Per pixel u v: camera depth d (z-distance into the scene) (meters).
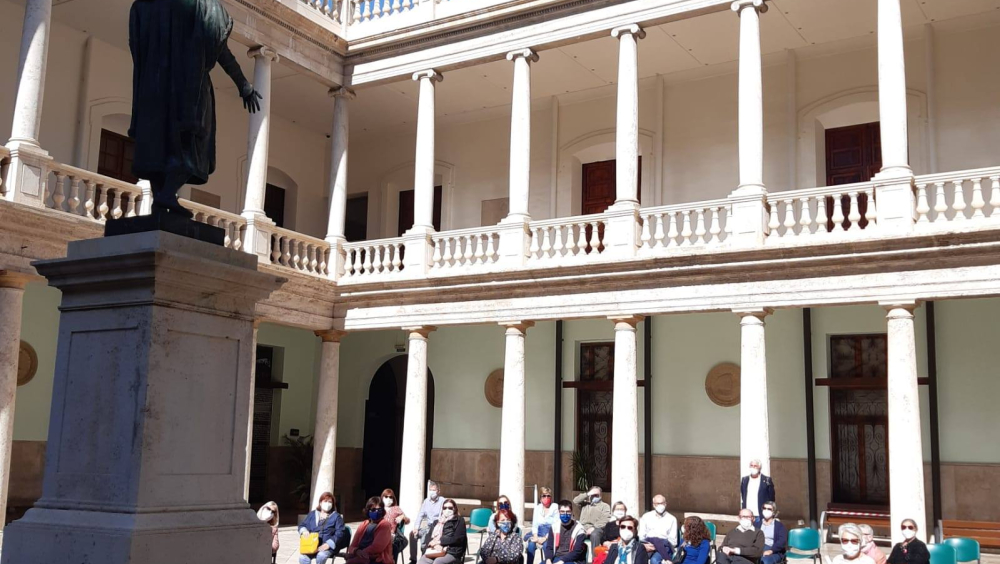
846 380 19.81
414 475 20.06
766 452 16.34
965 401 18.84
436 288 20.12
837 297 16.11
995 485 18.31
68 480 6.07
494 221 25.17
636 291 18.00
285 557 16.84
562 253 21.81
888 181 15.97
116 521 5.71
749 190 17.11
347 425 26.72
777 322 20.92
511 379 19.19
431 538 14.40
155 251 5.92
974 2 18.86
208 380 6.32
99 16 20.05
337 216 21.80
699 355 21.69
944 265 15.30
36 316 19.86
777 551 13.77
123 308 6.12
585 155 24.23
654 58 21.89
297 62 20.89
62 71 20.56
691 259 17.27
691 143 22.52
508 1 19.83
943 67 19.83
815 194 16.66
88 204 16.47
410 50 21.30
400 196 27.33
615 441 17.86
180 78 6.65
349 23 22.41
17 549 5.95
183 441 6.11
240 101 24.83
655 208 18.16
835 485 19.97
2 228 15.07
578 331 23.33
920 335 19.47
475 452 24.44
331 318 21.62
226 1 19.02
